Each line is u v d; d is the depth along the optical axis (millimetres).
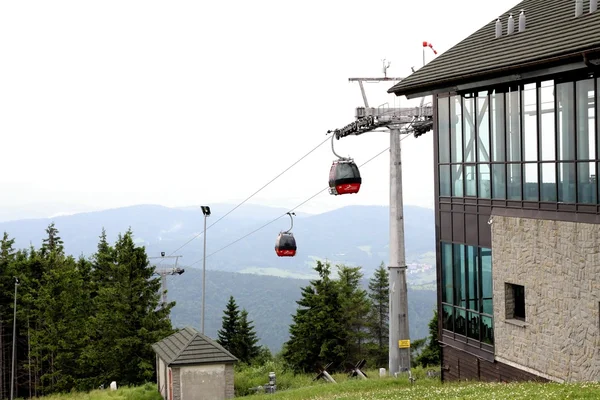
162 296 73188
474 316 32875
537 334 28656
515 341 30000
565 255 27047
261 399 39906
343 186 44344
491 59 30062
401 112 42094
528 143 28703
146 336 68562
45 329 74875
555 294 27609
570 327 26922
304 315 75000
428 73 34344
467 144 32656
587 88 25625
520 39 30500
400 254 41906
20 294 81625
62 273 75688
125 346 68250
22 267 83125
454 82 31719
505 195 30219
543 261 28156
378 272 104000
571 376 26906
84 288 83625
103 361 68438
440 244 35188
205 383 41938
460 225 33469
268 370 55219
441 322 35500
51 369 76125
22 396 85812
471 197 32500
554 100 27172
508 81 28547
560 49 25344
